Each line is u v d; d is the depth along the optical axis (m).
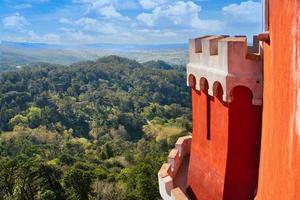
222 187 10.42
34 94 165.12
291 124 6.26
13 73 179.25
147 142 120.75
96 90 184.75
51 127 137.12
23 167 57.97
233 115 9.90
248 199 10.06
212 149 11.11
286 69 6.52
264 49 8.70
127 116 152.62
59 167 72.62
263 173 8.52
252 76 9.52
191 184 12.66
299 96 5.88
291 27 6.21
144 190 61.75
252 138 9.89
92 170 74.88
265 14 8.74
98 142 124.31
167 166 13.38
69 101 162.25
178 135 128.88
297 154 5.95
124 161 96.06
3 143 109.38
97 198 61.25
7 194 56.34
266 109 8.38
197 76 11.73
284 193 6.61
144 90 190.12
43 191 58.62
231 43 9.63
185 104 187.88
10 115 140.88
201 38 11.89
